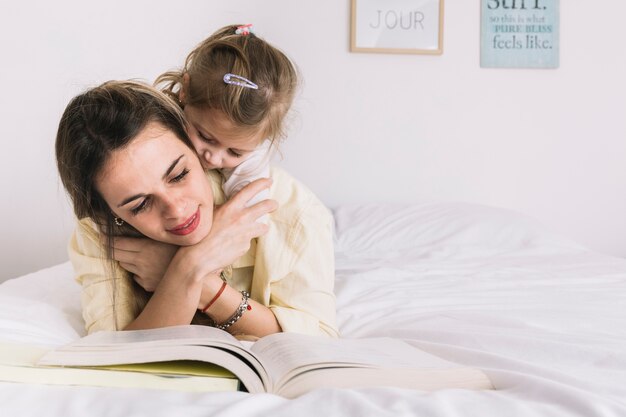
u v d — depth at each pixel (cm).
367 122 292
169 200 101
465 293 153
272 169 129
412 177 296
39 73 277
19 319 109
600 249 305
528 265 194
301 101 288
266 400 72
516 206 302
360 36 287
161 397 73
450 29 293
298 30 286
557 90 300
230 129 117
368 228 243
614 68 302
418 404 70
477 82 296
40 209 280
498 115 298
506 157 300
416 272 180
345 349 91
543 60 297
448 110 295
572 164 303
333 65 288
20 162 278
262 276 120
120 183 97
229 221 111
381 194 295
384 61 290
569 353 99
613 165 305
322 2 285
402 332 117
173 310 108
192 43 281
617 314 132
